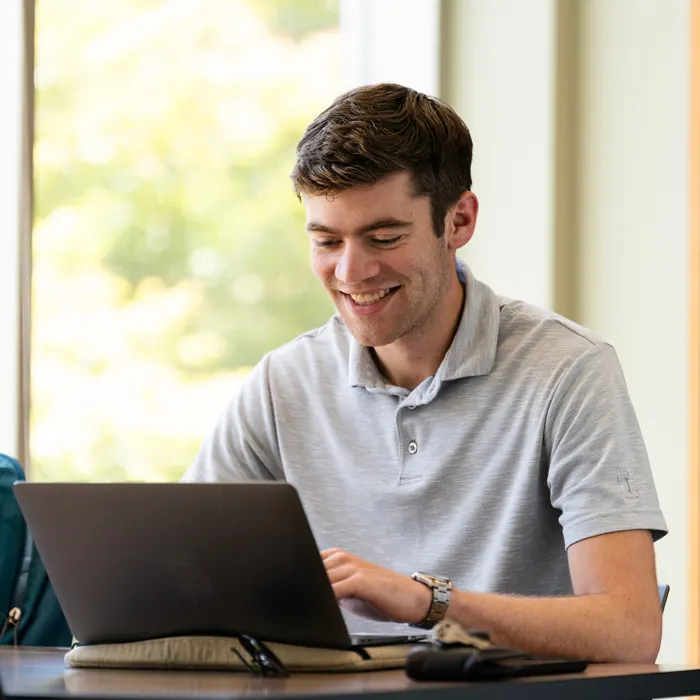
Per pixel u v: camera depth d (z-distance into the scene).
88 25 7.28
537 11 4.25
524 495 2.34
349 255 2.23
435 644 1.67
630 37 4.09
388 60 4.54
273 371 2.68
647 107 4.02
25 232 3.52
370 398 2.52
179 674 1.76
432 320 2.42
